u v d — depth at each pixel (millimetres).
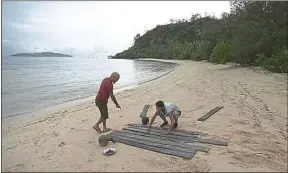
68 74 40750
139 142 6738
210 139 6871
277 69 24406
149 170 5258
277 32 28672
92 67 64875
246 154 5922
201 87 17344
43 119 10570
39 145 7117
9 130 8945
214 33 48625
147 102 13070
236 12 33281
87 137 7531
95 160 5848
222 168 5242
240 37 30891
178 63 62469
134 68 53750
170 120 8188
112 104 12953
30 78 32500
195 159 5699
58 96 17797
